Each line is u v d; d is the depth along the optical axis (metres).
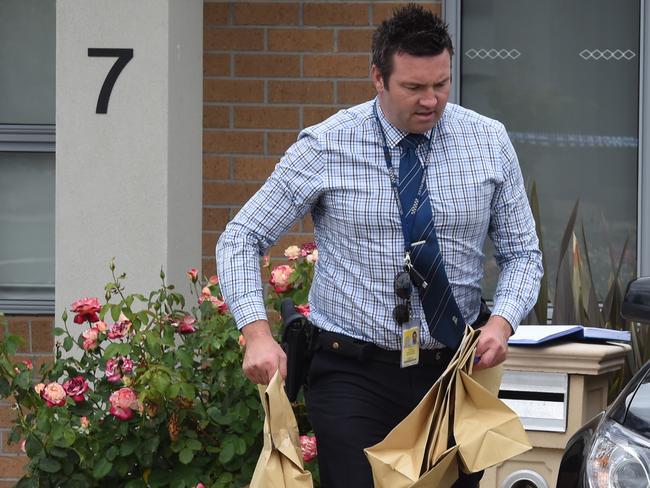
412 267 6.20
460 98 11.70
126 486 8.19
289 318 6.49
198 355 8.60
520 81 11.65
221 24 11.52
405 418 5.96
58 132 9.72
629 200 11.60
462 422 6.00
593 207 11.64
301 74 11.50
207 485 8.26
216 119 11.56
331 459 6.41
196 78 10.45
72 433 7.88
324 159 6.31
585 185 11.64
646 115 11.46
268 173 11.56
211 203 11.60
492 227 6.64
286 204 6.41
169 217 9.72
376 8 11.45
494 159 6.39
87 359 8.38
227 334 8.20
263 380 6.14
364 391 6.36
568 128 11.65
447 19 11.58
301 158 6.35
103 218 9.71
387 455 5.95
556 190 11.66
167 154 9.66
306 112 11.52
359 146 6.29
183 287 10.12
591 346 7.57
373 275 6.27
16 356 11.70
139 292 9.70
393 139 6.25
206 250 11.62
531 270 6.53
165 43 9.62
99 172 9.71
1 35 11.79
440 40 5.98
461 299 6.43
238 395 8.24
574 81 11.63
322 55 11.50
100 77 9.67
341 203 6.29
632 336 9.38
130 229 9.70
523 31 11.64
